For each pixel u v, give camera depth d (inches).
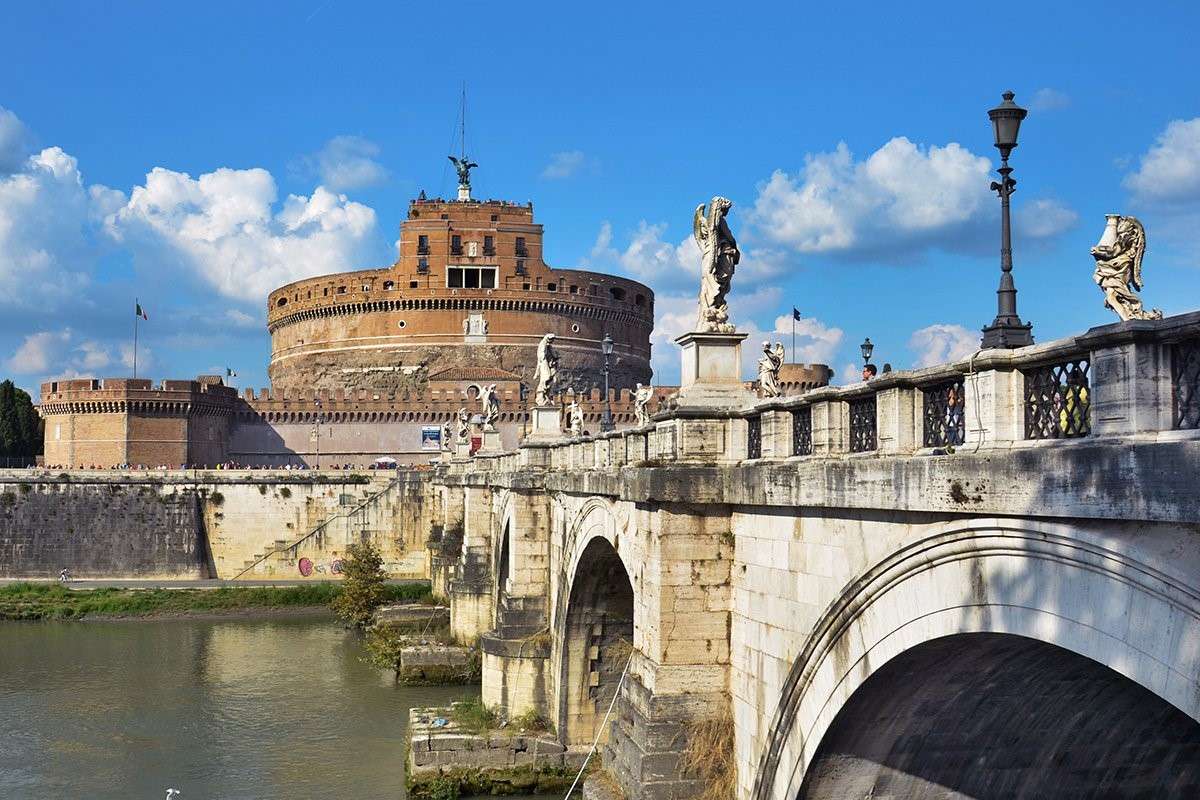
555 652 1667.1
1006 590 530.9
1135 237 483.5
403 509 3966.5
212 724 2027.6
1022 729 731.4
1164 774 764.0
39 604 3344.0
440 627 2827.3
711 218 938.7
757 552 848.3
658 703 893.8
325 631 3061.0
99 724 2031.3
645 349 6683.1
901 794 778.2
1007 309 550.3
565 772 1604.3
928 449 612.4
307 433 5265.8
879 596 653.3
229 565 3981.3
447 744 1615.4
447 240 5935.0
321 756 1822.1
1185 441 412.2
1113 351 453.4
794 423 800.3
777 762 798.5
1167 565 424.2
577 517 1446.9
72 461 4830.2
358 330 6003.9
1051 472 482.9
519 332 5920.3
